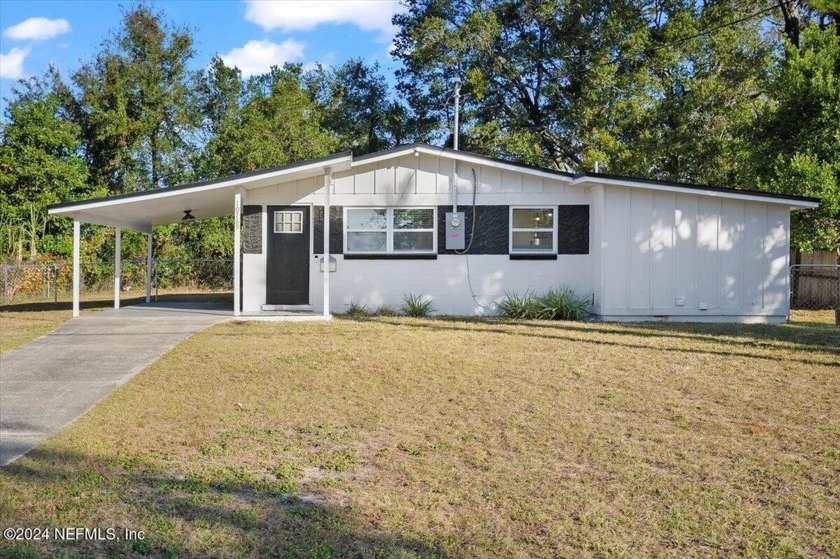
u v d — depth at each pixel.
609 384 8.35
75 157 30.38
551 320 14.88
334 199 15.77
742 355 10.20
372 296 15.87
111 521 4.38
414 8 34.34
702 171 24.78
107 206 14.48
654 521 4.46
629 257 14.92
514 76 31.22
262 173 13.83
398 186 15.80
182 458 5.70
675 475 5.30
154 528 4.27
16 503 4.63
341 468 5.46
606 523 4.42
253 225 15.60
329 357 10.02
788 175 17.75
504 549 4.07
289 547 4.05
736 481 5.16
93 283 28.39
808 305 20.61
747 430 6.45
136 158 32.91
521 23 32.00
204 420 6.87
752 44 26.55
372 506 4.69
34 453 5.84
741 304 15.05
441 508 4.68
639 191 14.97
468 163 15.76
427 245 15.87
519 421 6.78
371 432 6.48
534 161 29.75
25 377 9.01
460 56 31.19
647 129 26.89
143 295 25.39
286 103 33.50
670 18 27.48
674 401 7.50
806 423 6.67
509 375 8.88
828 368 9.21
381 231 15.83
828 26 20.39
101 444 6.05
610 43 28.52
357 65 40.34
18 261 26.41
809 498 4.82
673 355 10.22
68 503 4.65
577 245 15.73
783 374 8.87
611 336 12.20
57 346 11.07
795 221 18.31
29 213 28.42
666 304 14.95
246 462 5.61
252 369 9.26
